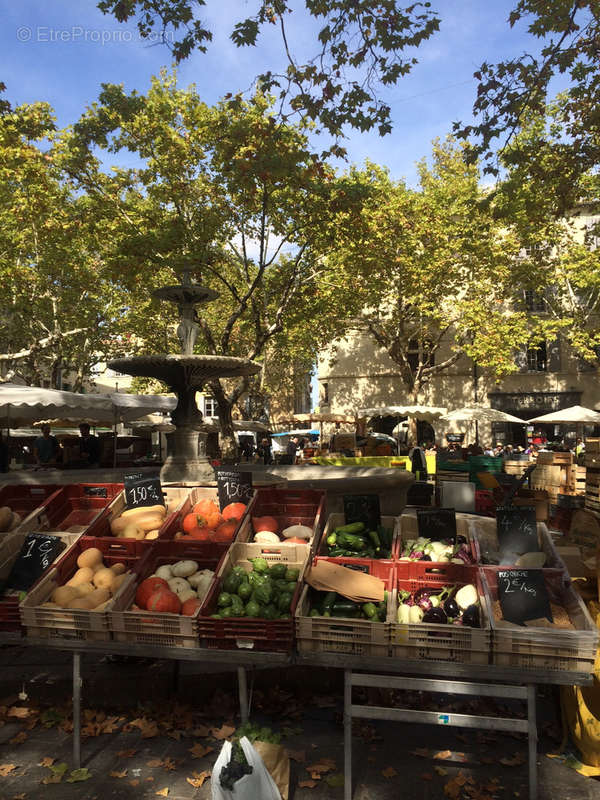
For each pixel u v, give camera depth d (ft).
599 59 24.14
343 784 10.91
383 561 13.08
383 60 21.43
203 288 26.37
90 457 45.78
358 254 60.03
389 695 14.02
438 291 86.74
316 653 10.94
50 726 13.08
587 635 10.00
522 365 107.14
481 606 11.57
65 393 41.39
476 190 77.46
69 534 14.60
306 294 61.72
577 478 38.78
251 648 11.19
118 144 48.83
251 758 9.54
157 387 109.81
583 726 11.55
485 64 23.65
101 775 11.27
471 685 10.40
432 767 11.55
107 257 53.31
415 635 10.58
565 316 92.17
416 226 75.05
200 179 48.78
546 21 21.83
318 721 13.39
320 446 90.99
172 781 11.08
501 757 11.92
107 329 89.51
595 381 104.17
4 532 14.99
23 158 47.34
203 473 23.49
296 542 14.21
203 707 13.99
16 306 73.97
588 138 27.04
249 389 105.09
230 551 13.42
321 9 20.34
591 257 83.61
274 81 22.34
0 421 49.34
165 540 13.98
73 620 11.59
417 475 44.27
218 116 45.09
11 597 12.82
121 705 14.16
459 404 108.58
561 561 12.96
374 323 94.38
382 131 22.85
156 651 11.41
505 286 86.63
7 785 10.98
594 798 10.53
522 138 46.39
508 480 36.96
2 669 15.25
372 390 112.27
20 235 64.64
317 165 28.68
